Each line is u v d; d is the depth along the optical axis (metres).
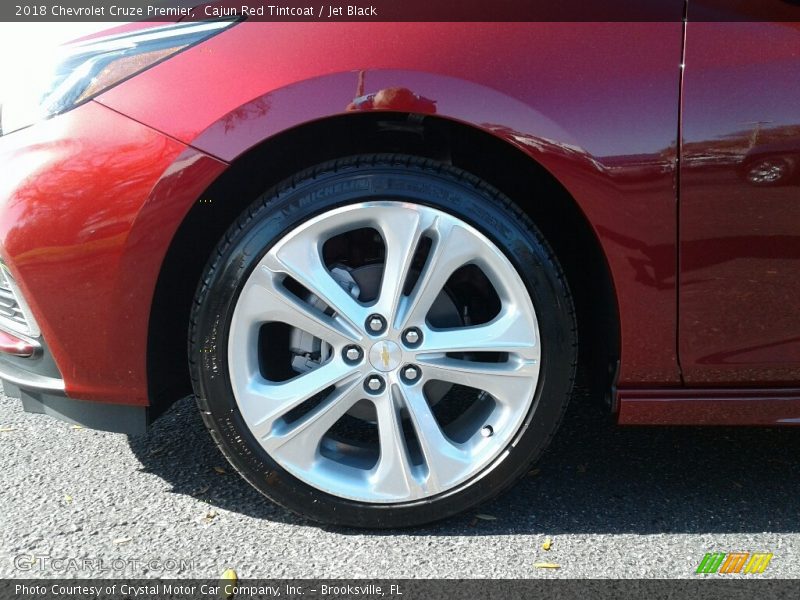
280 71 1.71
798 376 1.91
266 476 1.92
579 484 2.22
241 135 1.71
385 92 1.70
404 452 1.92
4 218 1.79
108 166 1.75
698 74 1.74
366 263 2.00
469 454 1.94
